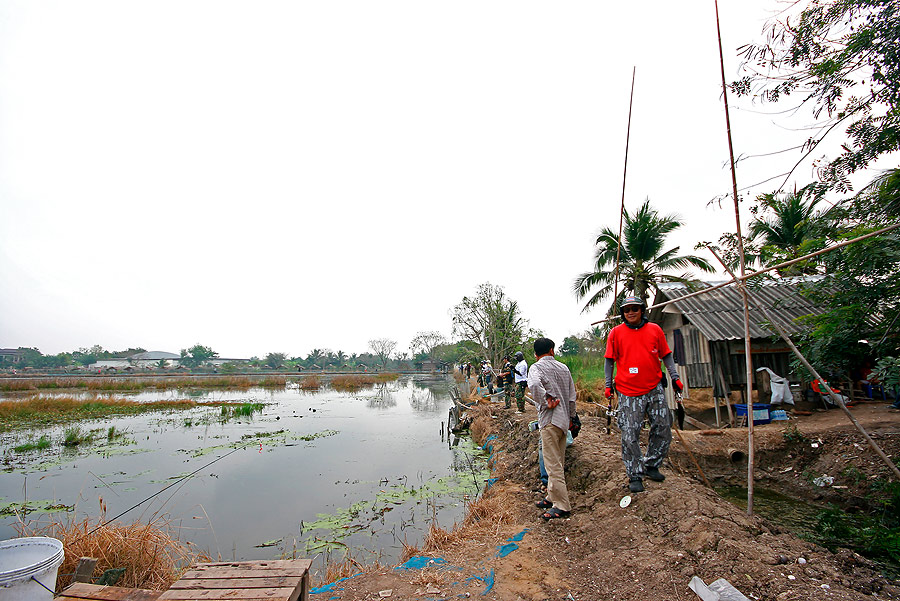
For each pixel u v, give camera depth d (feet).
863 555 13.03
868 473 18.72
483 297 98.53
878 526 14.70
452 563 12.75
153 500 27.40
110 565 13.04
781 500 18.95
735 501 18.81
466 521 17.53
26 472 34.42
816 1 17.39
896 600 9.42
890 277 17.12
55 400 82.02
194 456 39.29
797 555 10.96
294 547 19.90
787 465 22.26
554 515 15.49
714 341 32.09
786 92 18.80
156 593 9.35
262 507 25.64
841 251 18.04
